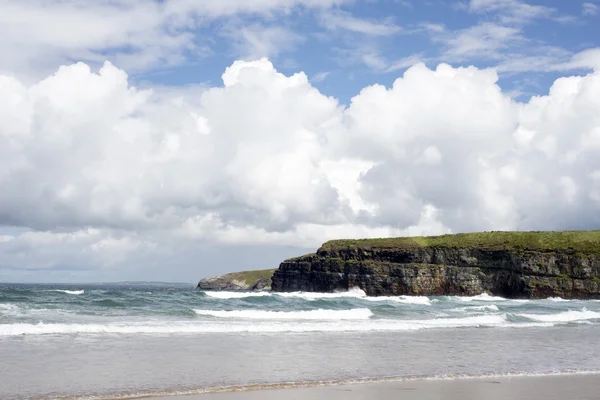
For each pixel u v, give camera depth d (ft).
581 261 345.10
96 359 60.44
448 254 391.45
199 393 44.78
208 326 98.12
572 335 104.73
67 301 146.92
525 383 51.44
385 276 400.67
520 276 358.23
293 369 57.36
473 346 82.28
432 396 44.70
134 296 185.98
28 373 51.29
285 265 482.28
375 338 90.17
